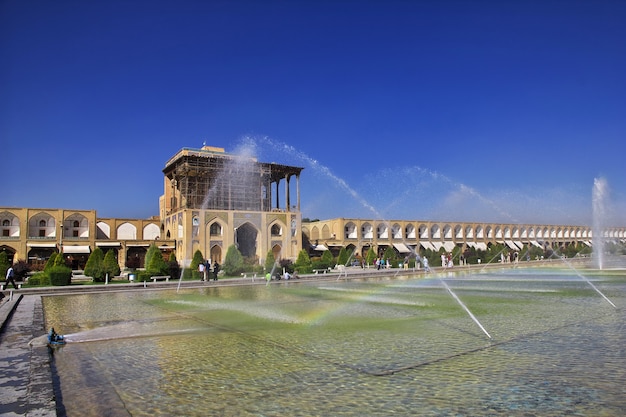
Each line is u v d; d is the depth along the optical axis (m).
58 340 7.55
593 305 11.49
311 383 5.18
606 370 5.53
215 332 8.49
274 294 16.59
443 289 17.27
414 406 4.40
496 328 8.38
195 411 4.39
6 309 11.53
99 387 5.18
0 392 4.69
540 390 4.82
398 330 8.36
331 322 9.41
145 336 8.16
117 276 27.11
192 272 25.70
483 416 4.14
